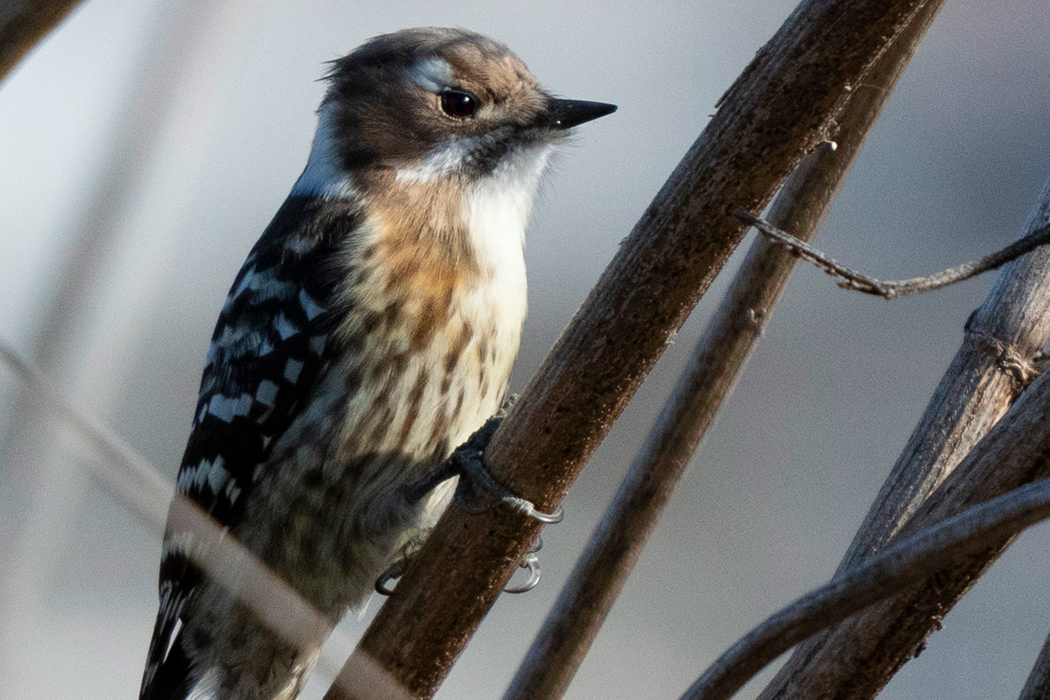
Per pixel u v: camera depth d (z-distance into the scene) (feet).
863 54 10.23
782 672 10.27
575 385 10.28
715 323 10.34
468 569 10.32
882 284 9.84
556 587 10.90
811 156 10.32
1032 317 10.30
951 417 10.30
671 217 10.26
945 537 9.14
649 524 10.32
